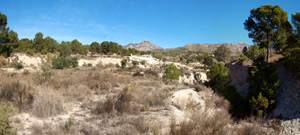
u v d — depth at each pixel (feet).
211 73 84.12
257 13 51.11
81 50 319.27
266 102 31.91
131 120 20.18
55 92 29.50
